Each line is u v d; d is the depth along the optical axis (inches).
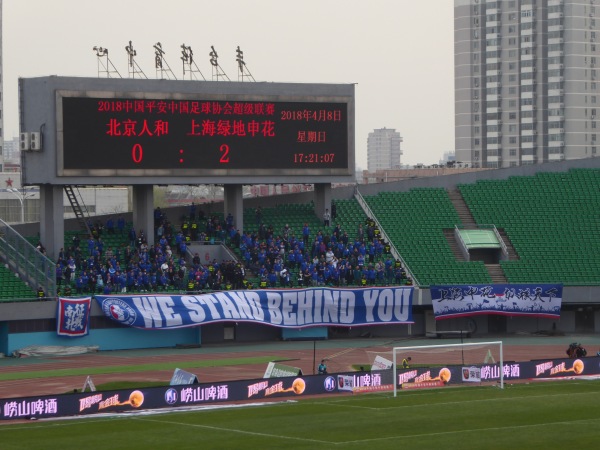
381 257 4293.8
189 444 1920.5
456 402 2464.3
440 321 4185.5
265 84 4025.6
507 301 4124.0
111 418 2236.7
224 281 3964.1
